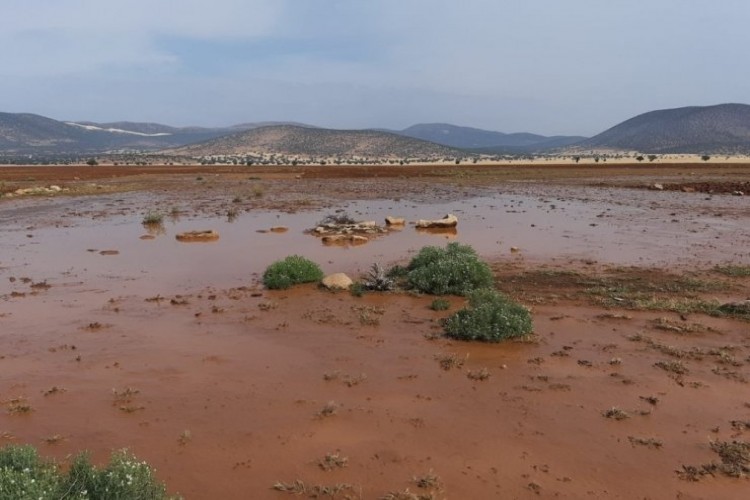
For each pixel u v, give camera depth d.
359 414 7.23
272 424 6.96
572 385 8.14
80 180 56.66
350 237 21.36
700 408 7.40
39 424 6.97
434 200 37.47
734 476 5.86
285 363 8.99
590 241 20.70
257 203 35.94
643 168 78.31
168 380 8.32
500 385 8.16
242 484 5.67
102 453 6.26
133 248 19.89
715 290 13.41
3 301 12.77
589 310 11.94
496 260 17.41
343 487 5.58
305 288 13.93
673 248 19.19
